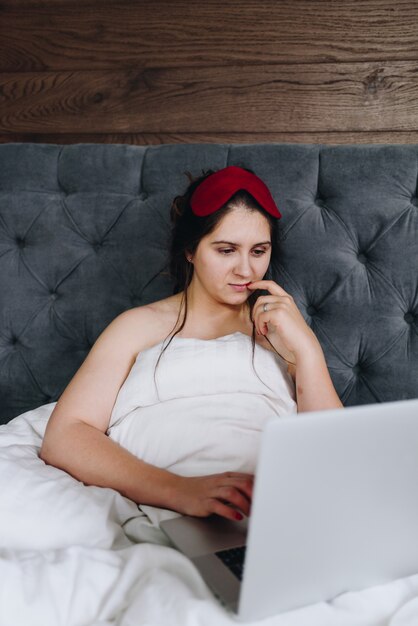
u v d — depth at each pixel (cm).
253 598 61
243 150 151
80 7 185
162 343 113
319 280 145
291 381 117
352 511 61
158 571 73
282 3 171
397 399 141
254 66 175
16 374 158
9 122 193
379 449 59
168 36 179
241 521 85
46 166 161
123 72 184
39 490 89
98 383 110
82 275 156
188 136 182
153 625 63
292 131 174
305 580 64
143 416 105
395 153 144
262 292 133
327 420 55
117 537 89
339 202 145
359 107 170
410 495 64
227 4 175
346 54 169
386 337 141
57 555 78
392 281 141
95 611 71
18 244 163
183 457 101
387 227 142
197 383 108
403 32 165
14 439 116
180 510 89
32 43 189
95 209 156
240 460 99
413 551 70
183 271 128
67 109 189
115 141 187
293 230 146
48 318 158
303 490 57
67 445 101
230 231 112
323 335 145
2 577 70
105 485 97
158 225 152
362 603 67
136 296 155
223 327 123
